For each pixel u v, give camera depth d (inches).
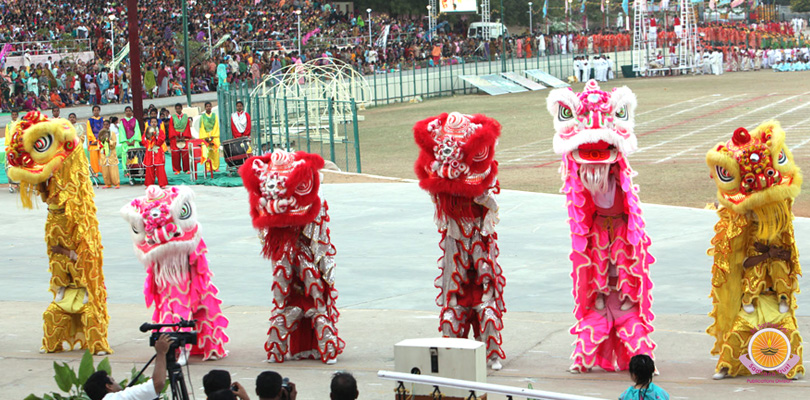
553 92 392.2
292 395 270.8
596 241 396.5
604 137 382.6
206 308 432.5
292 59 2300.7
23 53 2018.9
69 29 2202.3
